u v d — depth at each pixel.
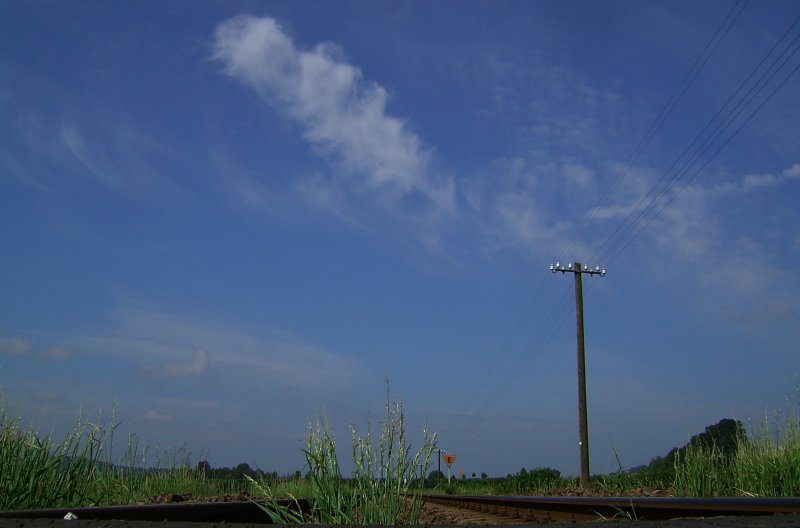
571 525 4.27
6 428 8.27
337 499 6.29
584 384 28.83
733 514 5.69
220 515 8.03
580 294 29.95
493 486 32.94
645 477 16.17
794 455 10.57
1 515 5.57
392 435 6.38
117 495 10.41
